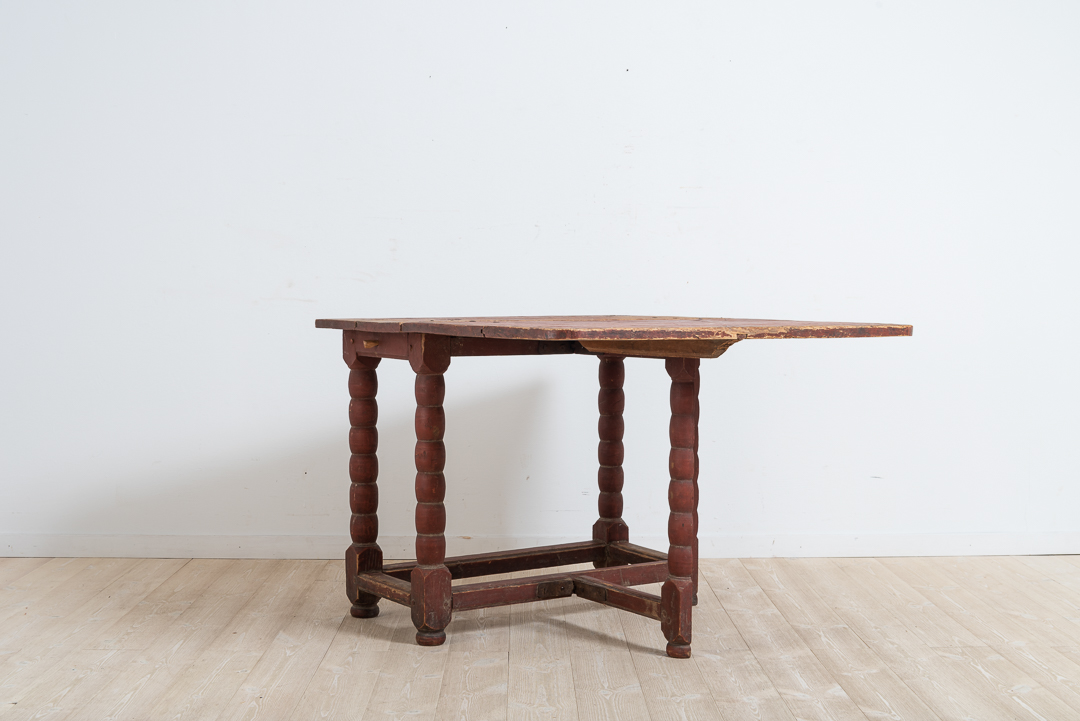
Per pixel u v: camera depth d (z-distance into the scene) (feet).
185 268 10.59
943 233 10.89
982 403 10.99
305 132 10.60
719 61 10.73
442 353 7.55
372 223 10.68
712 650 7.52
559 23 10.66
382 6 10.58
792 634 7.95
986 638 7.87
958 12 10.78
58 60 10.46
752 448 10.91
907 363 10.93
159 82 10.50
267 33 10.53
